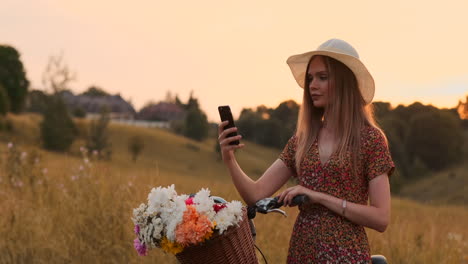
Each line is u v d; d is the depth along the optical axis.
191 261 2.53
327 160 2.82
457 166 88.12
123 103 140.50
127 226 5.57
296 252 2.86
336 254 2.73
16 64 97.44
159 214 2.52
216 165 79.12
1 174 7.38
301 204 2.76
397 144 90.25
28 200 6.79
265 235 6.25
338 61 2.87
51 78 63.84
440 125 91.44
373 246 6.04
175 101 157.88
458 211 13.05
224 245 2.48
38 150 8.30
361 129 2.81
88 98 133.75
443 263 6.13
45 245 5.57
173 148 82.69
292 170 3.10
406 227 7.45
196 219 2.46
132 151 69.12
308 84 3.00
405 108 96.62
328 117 2.89
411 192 79.69
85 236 5.60
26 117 75.38
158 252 5.31
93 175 6.99
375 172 2.73
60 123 62.69
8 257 5.27
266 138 94.00
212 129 112.19
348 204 2.71
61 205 6.23
